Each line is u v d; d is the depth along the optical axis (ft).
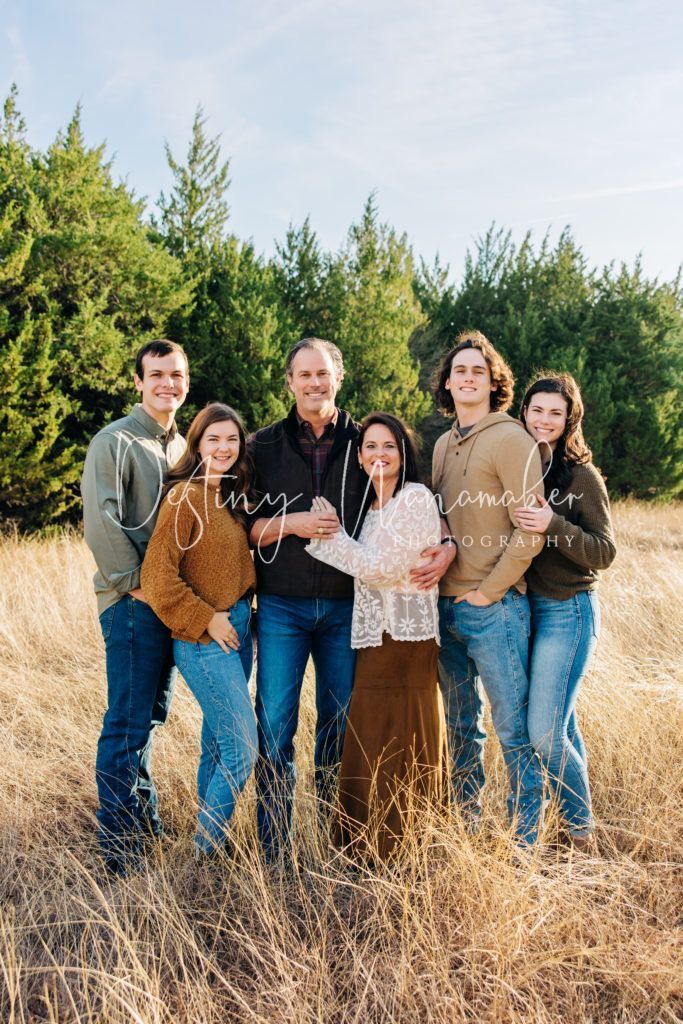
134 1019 6.13
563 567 8.79
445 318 64.34
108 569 8.79
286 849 8.76
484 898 7.43
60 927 7.69
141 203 43.62
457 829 8.45
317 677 9.86
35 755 11.45
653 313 61.05
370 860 8.57
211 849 8.61
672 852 8.71
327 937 7.43
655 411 54.44
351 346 48.47
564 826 9.04
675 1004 6.71
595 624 8.93
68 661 15.53
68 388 34.83
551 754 8.64
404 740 8.61
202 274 41.63
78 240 33.60
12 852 8.82
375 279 50.08
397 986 6.71
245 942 7.48
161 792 10.39
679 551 27.94
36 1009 6.81
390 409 48.60
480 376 8.96
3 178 34.01
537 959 7.06
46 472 31.86
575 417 9.07
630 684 12.42
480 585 8.70
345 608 9.47
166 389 9.57
